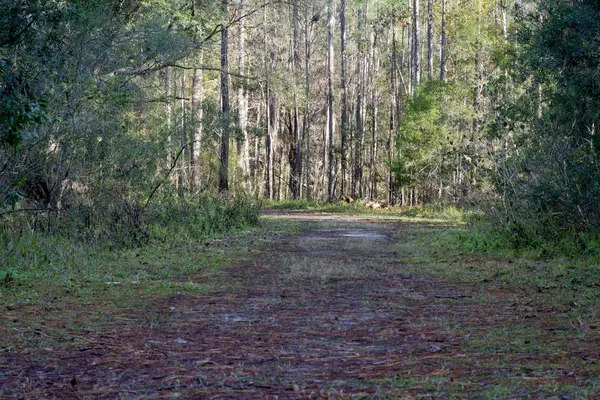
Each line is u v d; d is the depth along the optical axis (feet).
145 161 62.75
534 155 53.62
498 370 16.06
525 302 27.04
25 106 35.40
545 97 61.21
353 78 207.92
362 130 188.03
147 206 61.41
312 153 232.12
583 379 14.79
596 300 26.43
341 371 16.43
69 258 39.88
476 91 124.26
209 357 18.16
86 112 55.42
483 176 67.72
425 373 16.01
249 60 169.17
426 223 97.91
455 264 42.96
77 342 19.95
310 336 21.07
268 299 28.89
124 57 72.74
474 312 25.22
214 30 95.35
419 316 24.59
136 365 17.24
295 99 170.50
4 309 25.59
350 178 216.13
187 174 98.78
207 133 80.53
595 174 45.75
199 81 123.54
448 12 167.43
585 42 53.01
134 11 82.79
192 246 53.62
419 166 134.72
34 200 50.24
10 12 46.21
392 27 185.78
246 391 14.60
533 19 57.93
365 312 25.63
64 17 52.13
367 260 46.75
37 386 15.19
